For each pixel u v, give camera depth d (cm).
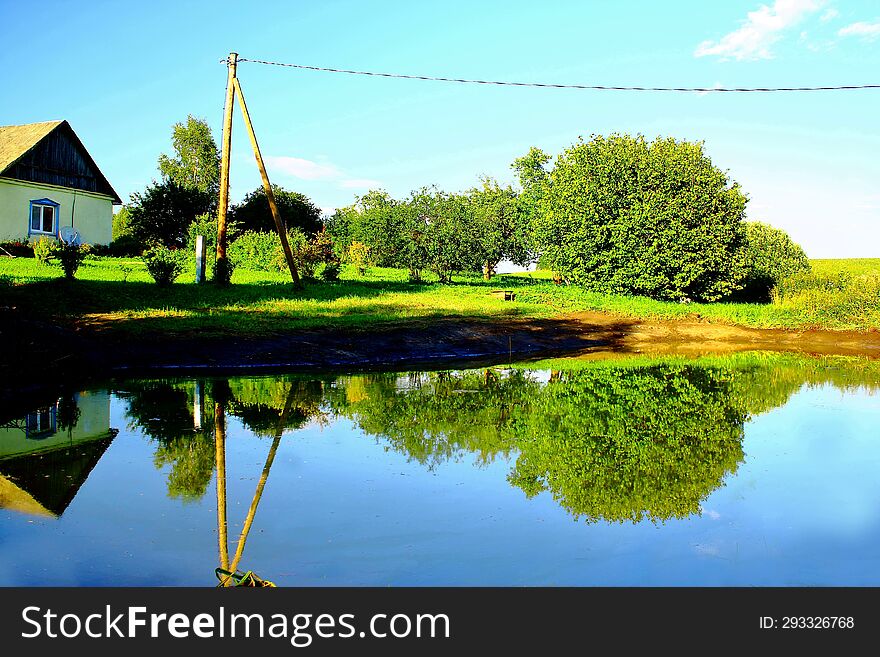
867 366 1499
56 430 805
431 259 3309
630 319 2330
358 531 511
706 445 776
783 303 2809
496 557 471
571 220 2850
